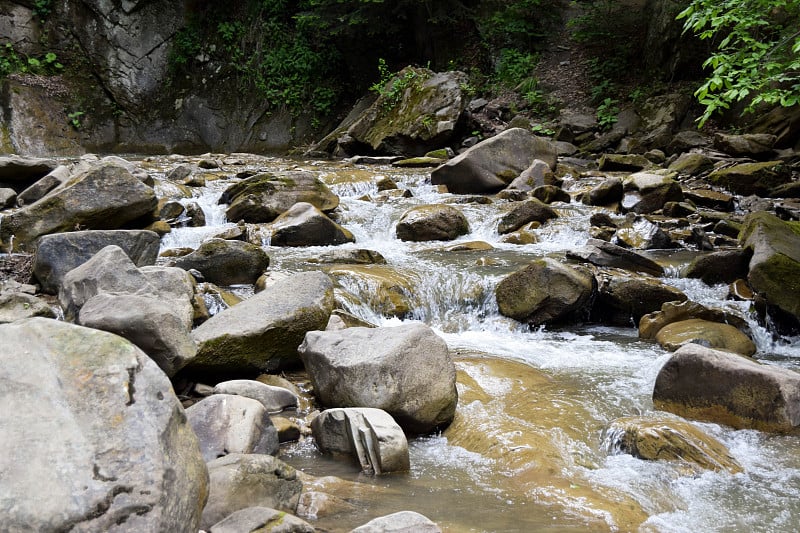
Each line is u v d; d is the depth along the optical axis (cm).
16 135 1981
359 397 441
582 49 2030
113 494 220
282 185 1016
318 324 530
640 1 2044
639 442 420
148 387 253
